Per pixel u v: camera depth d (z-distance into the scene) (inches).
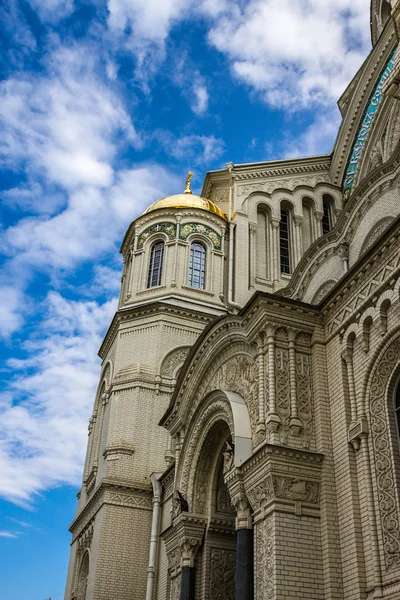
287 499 550.0
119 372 1131.9
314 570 527.8
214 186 1382.9
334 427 583.2
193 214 1280.8
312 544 538.3
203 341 772.0
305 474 561.3
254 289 1226.6
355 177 1215.6
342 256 794.2
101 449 1105.4
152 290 1211.2
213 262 1250.0
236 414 632.4
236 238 1266.0
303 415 595.8
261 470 564.7
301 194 1330.0
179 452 810.8
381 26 1226.6
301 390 608.1
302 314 641.0
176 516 759.7
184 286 1207.6
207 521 739.4
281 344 628.4
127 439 1053.8
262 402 606.5
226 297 1226.6
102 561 945.5
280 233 1307.8
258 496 569.6
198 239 1272.1
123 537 970.7
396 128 1069.1
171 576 761.6
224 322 717.9
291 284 856.3
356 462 548.4
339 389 590.9
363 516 522.6
